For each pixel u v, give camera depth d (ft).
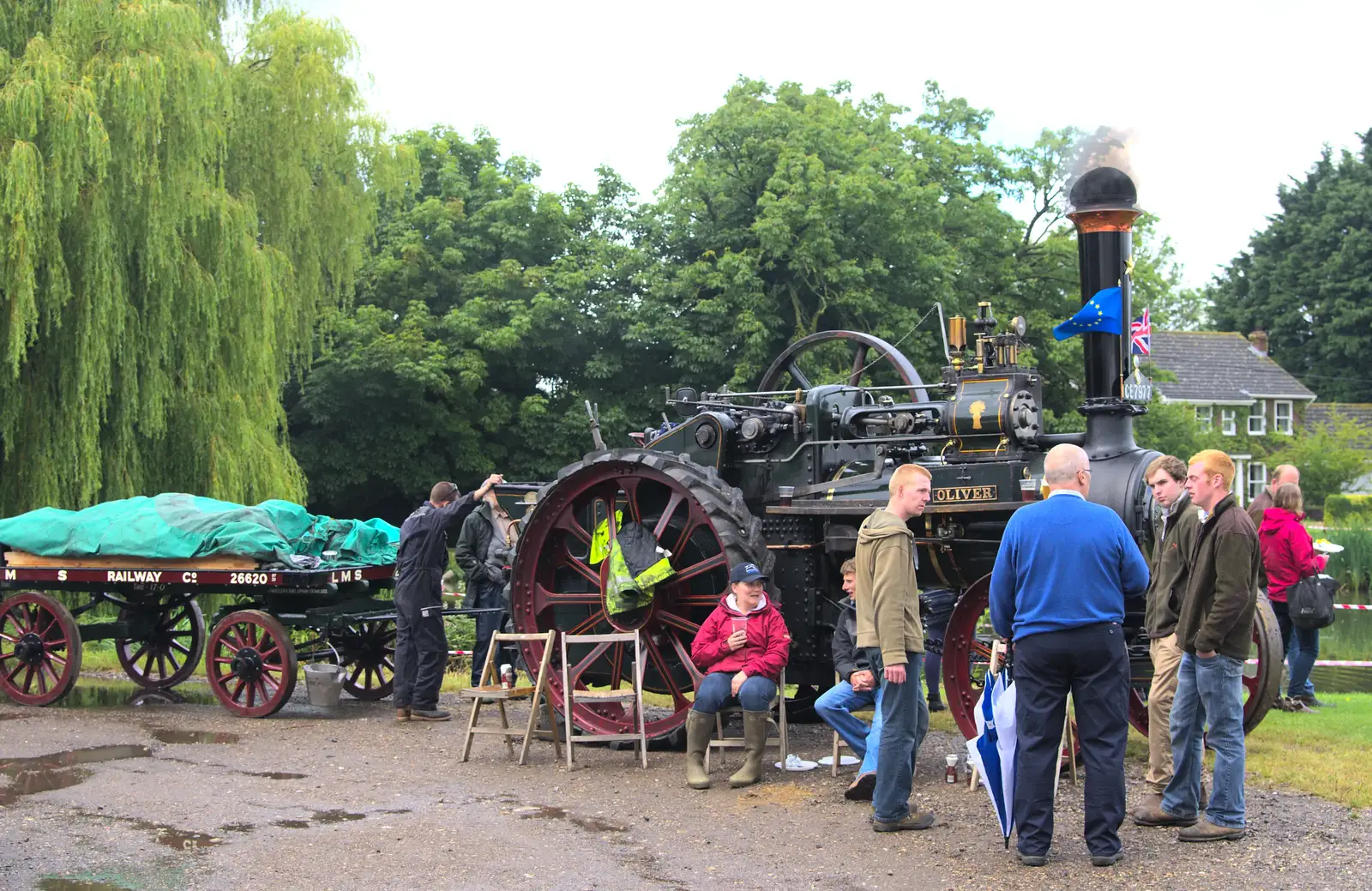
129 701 33.73
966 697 23.85
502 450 81.51
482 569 33.55
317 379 77.15
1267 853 17.94
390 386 77.87
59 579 32.94
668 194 83.87
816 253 74.54
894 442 26.61
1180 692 19.08
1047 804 17.66
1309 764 22.94
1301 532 29.71
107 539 32.12
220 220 48.70
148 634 33.88
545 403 80.23
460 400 80.12
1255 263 172.76
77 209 45.06
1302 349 165.27
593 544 28.19
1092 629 17.40
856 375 31.12
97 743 27.55
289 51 55.57
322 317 67.72
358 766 25.07
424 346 76.38
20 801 22.02
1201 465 18.34
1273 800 20.79
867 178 74.59
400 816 20.97
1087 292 24.72
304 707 32.96
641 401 81.87
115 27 45.75
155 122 45.39
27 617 33.91
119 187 45.85
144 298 46.85
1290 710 29.43
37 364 45.98
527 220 83.25
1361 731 26.30
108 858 18.49
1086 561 17.49
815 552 27.14
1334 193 163.73
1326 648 52.85
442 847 19.06
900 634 19.10
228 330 49.90
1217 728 18.56
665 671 26.94
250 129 54.95
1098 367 24.43
